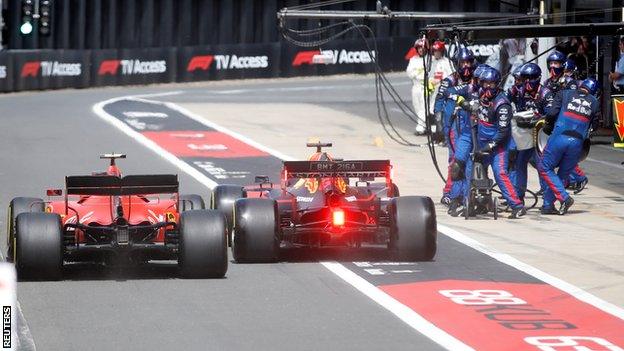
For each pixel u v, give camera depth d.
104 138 77.12
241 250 39.44
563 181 54.03
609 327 31.62
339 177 41.34
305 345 29.48
